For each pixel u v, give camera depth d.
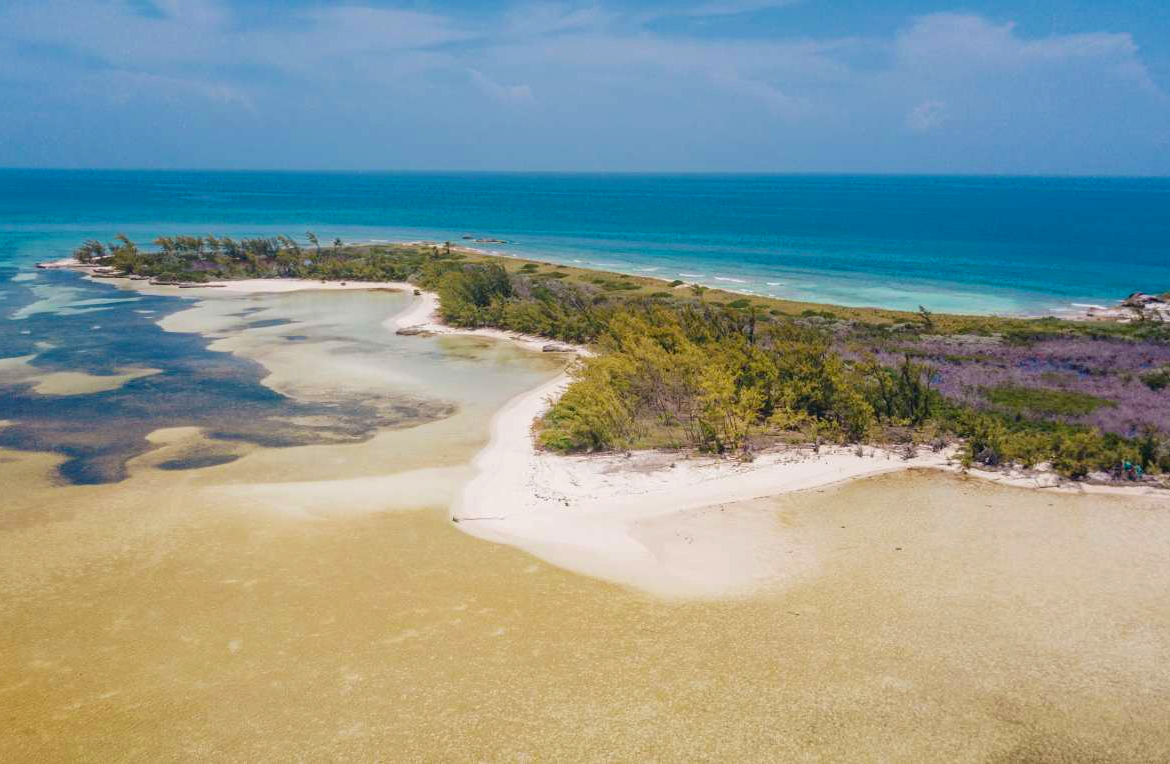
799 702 12.50
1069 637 14.09
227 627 15.09
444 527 19.64
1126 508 19.75
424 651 14.13
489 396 33.62
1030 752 11.33
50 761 11.59
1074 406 27.97
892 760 11.24
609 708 12.47
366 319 51.94
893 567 16.89
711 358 31.16
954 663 13.41
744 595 15.90
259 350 42.41
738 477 22.22
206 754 11.67
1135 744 11.41
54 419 29.88
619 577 16.81
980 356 36.66
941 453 23.75
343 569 17.39
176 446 26.81
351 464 24.91
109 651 14.40
